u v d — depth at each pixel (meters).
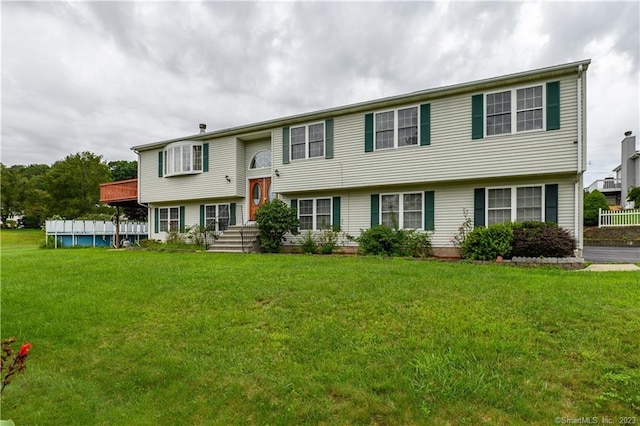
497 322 4.37
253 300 5.79
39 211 42.09
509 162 10.12
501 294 5.46
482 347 3.73
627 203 26.66
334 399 3.06
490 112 10.45
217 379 3.52
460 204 11.40
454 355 3.58
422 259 10.23
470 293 5.57
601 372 3.24
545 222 9.70
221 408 3.08
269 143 15.73
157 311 5.56
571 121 9.38
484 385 3.07
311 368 3.58
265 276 7.39
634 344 3.71
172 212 18.53
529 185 10.38
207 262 10.01
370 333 4.28
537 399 2.90
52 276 8.47
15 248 21.11
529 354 3.59
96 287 7.10
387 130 12.16
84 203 38.28
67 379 3.73
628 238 18.00
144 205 19.56
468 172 10.70
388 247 11.28
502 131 10.27
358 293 5.78
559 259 8.38
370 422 2.76
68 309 5.74
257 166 16.11
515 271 7.50
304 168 13.77
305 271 7.78
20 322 5.25
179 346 4.31
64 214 36.88
